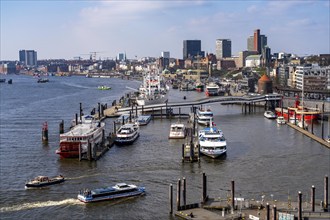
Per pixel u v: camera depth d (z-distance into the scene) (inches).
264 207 4992.6
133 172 6825.8
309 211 4788.4
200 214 4847.4
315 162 7372.1
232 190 4958.2
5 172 6875.0
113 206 5334.6
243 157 7755.9
